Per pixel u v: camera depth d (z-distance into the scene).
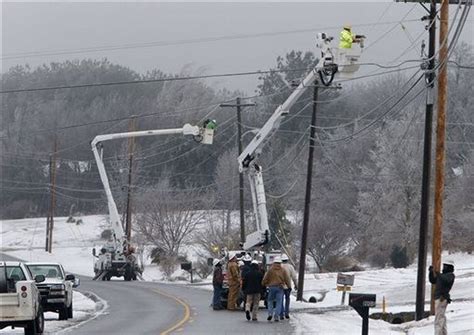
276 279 63.28
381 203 172.00
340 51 68.81
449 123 189.38
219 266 74.56
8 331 58.16
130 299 90.19
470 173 169.00
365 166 189.50
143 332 54.44
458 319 60.22
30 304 49.97
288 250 137.75
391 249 170.75
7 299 49.84
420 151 172.50
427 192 68.38
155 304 82.56
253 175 84.50
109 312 73.75
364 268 168.00
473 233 163.00
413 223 169.00
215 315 68.88
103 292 102.00
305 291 109.19
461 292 92.88
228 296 74.19
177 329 56.50
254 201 84.12
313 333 53.75
